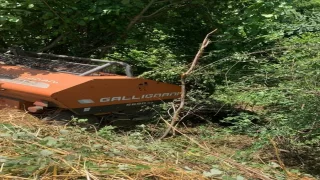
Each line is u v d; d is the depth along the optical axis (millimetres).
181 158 4379
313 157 5559
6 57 6965
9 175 3115
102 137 4875
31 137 4250
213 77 6688
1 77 6020
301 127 5113
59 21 7656
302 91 5156
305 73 5262
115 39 8336
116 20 7918
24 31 7969
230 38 7750
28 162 3350
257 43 7520
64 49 8461
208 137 5996
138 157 4105
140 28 8578
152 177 3465
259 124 6203
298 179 4180
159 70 6734
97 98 5852
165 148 4691
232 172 3936
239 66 6910
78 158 3664
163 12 8320
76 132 4824
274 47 6535
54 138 4305
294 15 7582
